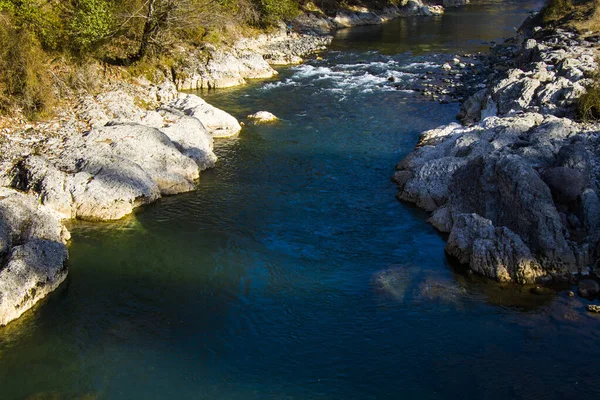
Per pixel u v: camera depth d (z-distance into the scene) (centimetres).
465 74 3769
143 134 2158
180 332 1312
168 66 3338
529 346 1233
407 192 1977
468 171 1797
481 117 2656
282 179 2158
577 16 4294
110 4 2970
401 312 1366
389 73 3834
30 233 1578
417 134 2633
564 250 1488
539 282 1458
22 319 1361
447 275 1518
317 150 2450
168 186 2033
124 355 1241
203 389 1145
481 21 6475
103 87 2723
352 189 2072
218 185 2106
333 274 1538
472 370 1173
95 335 1305
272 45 4666
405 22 6475
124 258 1617
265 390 1139
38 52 2577
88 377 1178
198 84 3403
